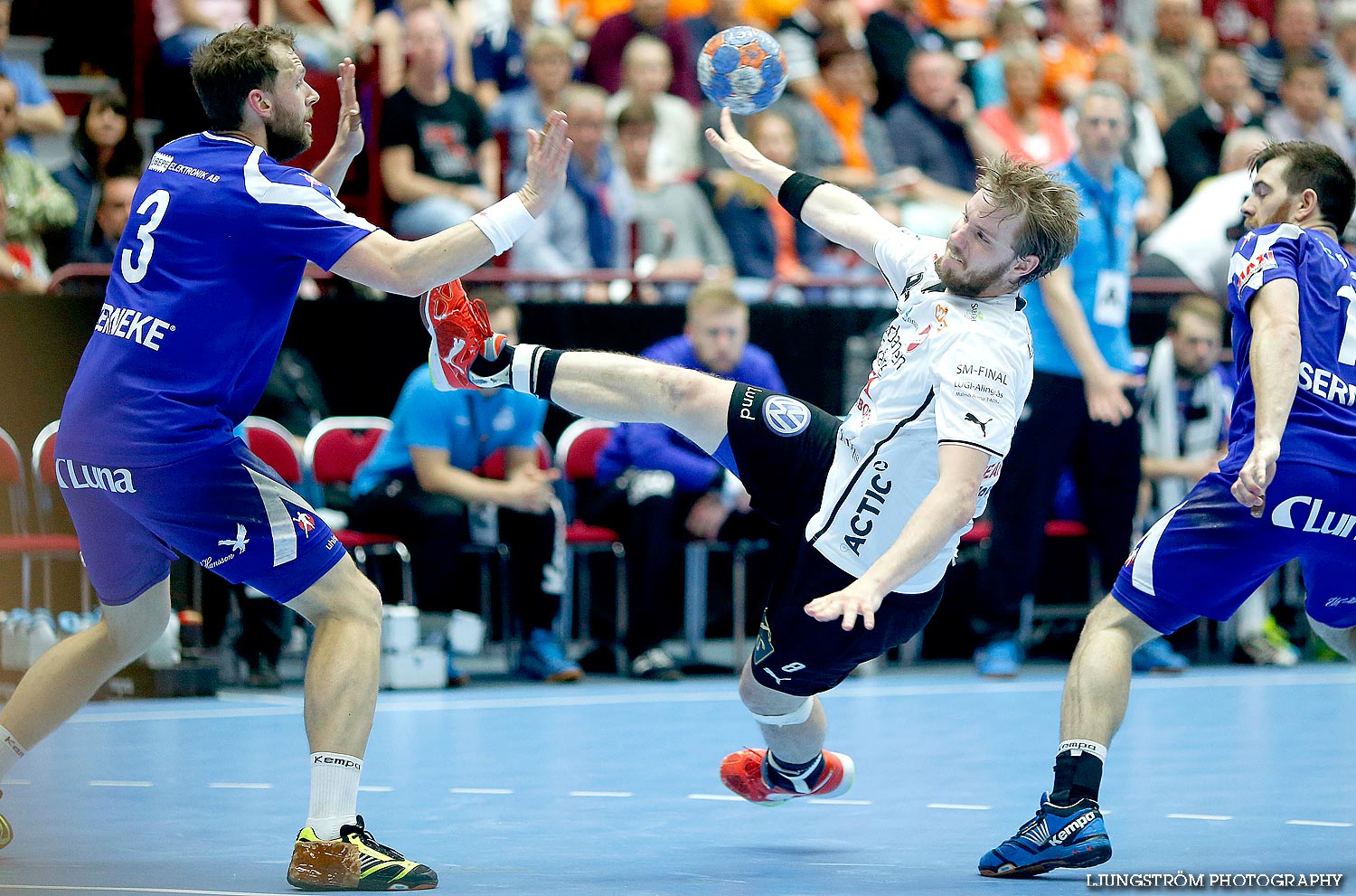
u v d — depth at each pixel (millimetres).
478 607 17938
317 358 16812
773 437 8039
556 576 16406
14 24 20641
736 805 9617
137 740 12094
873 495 7574
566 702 14773
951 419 7109
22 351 15586
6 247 17156
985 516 18266
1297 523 7840
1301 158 8414
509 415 16250
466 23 22703
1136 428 16750
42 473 15031
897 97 23031
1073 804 7527
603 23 22375
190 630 15148
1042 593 18875
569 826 8867
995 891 7133
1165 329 19312
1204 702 14945
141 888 7023
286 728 12797
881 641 8008
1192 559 7918
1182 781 10508
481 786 10258
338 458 16203
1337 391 8000
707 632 18625
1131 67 22547
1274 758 11547
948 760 11391
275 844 8195
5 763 7996
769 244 20109
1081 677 7816
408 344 17000
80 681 8078
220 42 7723
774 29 23000
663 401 8227
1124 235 16734
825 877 7445
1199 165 22859
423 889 7082
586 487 17578
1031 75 21844
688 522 16750
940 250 7816
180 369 7355
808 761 8867
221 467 7402
